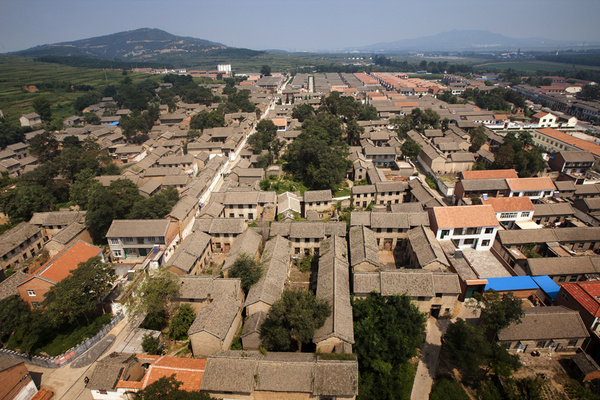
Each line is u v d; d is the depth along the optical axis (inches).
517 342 2139.5
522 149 4980.3
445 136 6043.3
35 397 1868.8
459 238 3097.9
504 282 2615.7
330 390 1727.4
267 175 4776.1
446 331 2194.9
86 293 2333.9
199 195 4060.0
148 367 1975.9
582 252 3139.8
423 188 3826.3
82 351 2178.9
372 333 2012.8
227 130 6215.6
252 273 2479.1
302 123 6530.5
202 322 2068.2
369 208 3875.5
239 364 1812.3
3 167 4805.6
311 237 3029.0
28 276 2667.3
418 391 1962.4
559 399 1891.0
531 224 3422.7
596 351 2087.8
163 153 5393.7
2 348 2279.8
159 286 2269.9
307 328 1972.2
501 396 1910.7
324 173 4197.8
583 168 4722.0
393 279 2361.0
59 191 4202.8
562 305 2405.3
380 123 6717.5
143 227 3095.5
